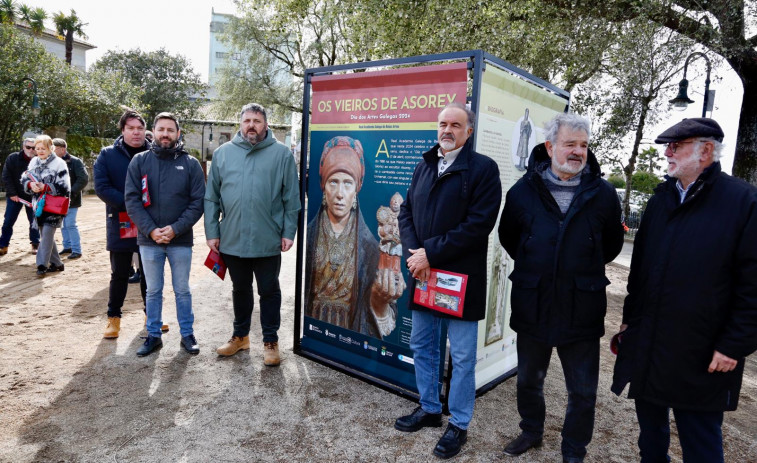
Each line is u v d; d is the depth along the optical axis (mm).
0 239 6828
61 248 7531
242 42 20766
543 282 2291
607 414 3123
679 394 1925
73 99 19562
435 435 2730
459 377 2570
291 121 23688
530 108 3326
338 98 3387
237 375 3389
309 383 3316
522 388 2529
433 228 2500
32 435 2564
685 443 1983
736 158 10109
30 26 25906
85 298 5035
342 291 3508
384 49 7906
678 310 1910
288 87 22125
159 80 33688
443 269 2521
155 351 3734
